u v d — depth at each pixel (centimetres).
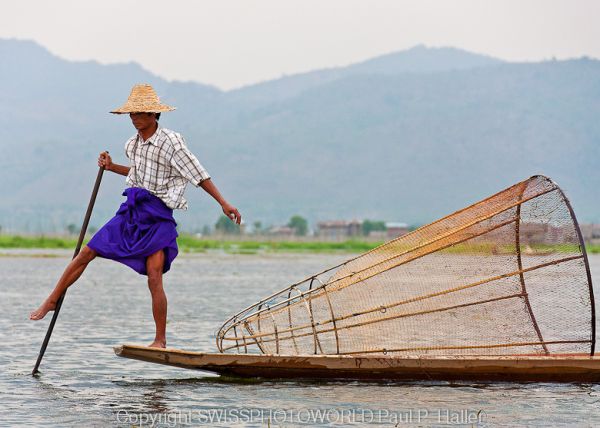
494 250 2359
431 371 2214
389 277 2370
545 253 2333
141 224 2219
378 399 2045
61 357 2572
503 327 2344
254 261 10006
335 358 2212
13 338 2945
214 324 3394
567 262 2308
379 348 2331
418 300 2345
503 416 1908
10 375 2295
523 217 2344
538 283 2345
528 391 2136
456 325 2345
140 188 2228
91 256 2238
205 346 2791
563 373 2219
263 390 2128
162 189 2233
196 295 4847
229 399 2036
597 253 14325
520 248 2358
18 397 2047
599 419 1889
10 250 12506
